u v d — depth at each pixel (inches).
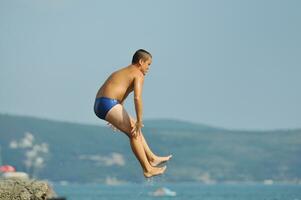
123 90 1470.2
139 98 1460.4
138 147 1483.8
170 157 1515.7
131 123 1471.5
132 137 1480.1
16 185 2079.2
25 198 2054.6
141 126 1472.7
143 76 1483.8
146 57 1485.0
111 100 1465.3
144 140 1504.7
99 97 1472.7
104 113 1467.8
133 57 1492.4
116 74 1481.3
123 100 1482.5
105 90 1470.2
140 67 1485.0
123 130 1475.1
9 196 2049.7
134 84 1467.8
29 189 2078.0
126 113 1472.7
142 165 1493.6
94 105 1482.5
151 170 1496.1
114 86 1467.8
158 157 1507.1
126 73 1476.4
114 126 1477.6
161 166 1510.8
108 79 1482.5
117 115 1464.1
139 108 1460.4
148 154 1499.8
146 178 1492.4
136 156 1491.1
